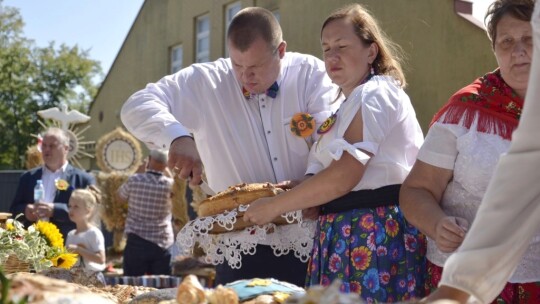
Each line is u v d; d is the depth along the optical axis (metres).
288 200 2.42
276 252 2.91
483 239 1.42
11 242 3.13
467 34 8.95
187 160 2.69
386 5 10.17
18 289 1.23
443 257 2.23
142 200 7.48
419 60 9.63
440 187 2.20
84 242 6.16
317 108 3.03
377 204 2.38
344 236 2.39
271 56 2.92
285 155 3.04
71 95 38.97
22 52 37.88
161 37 17.47
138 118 2.90
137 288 2.40
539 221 1.46
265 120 3.03
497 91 2.14
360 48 2.53
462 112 2.16
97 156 11.52
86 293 1.31
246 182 3.06
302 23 12.14
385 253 2.34
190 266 7.76
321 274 2.43
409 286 2.34
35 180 6.14
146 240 7.47
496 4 2.13
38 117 37.59
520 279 2.03
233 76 3.09
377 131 2.33
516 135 1.40
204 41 15.63
